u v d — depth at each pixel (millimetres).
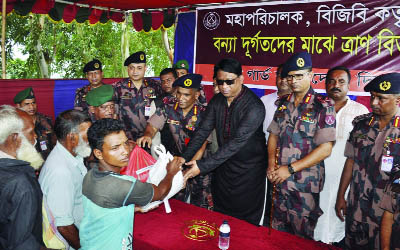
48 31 10602
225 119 3078
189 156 3129
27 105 3727
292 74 2652
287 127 2816
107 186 1495
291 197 2799
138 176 2271
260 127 3176
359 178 2766
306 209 2752
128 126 4871
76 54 10898
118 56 12008
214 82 4000
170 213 2393
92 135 1524
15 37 9734
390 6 3922
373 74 4141
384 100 2504
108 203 1503
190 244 1958
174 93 4242
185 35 5859
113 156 1530
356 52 4211
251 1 4945
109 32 11469
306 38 4547
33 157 1580
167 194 2055
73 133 1916
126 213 1579
